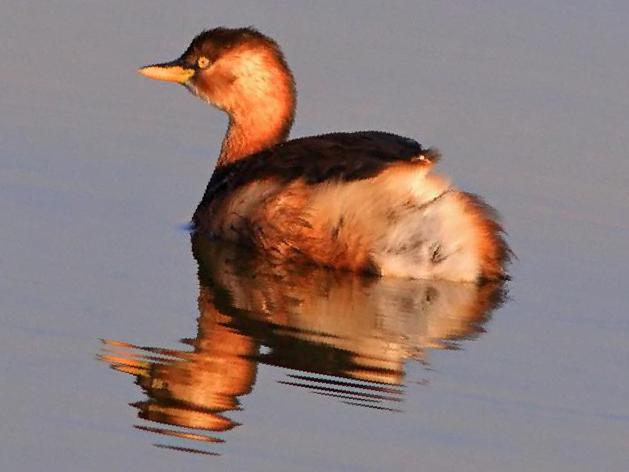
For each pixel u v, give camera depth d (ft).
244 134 67.41
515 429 45.60
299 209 59.00
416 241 57.36
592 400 48.21
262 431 44.27
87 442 42.88
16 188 65.00
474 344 52.37
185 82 68.28
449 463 42.91
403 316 55.11
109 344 49.80
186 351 49.88
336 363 49.83
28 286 54.08
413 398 47.34
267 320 53.67
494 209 59.57
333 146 59.67
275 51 67.26
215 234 62.03
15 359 47.80
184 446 42.98
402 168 56.85
